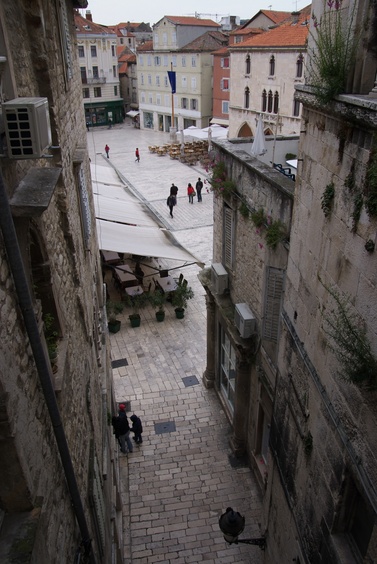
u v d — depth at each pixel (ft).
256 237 31.53
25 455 11.37
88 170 38.09
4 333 10.85
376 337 14.60
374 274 14.71
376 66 14.90
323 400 19.48
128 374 51.67
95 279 38.58
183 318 62.54
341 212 17.01
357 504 17.95
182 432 43.75
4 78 12.90
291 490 24.44
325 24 16.51
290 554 24.63
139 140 184.14
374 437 15.05
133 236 61.05
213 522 35.60
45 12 18.58
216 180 36.99
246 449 40.45
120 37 256.73
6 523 11.34
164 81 192.85
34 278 16.12
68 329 18.99
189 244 83.71
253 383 36.29
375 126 13.66
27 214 11.99
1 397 10.16
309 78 19.10
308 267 20.89
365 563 16.11
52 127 18.76
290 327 23.91
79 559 16.03
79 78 34.91
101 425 29.48
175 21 178.40
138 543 34.22
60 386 15.37
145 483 38.78
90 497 19.70
